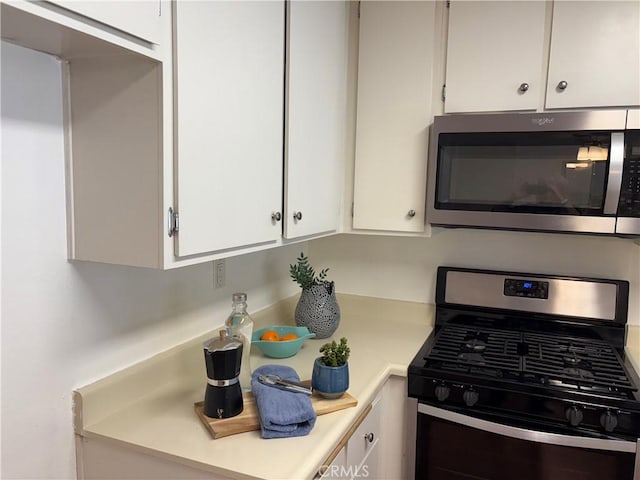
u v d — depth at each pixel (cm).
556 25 159
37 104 104
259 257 194
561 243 197
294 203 150
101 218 108
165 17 97
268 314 198
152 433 117
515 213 165
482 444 151
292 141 146
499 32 167
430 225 182
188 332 155
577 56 158
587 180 156
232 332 141
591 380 151
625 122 149
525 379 152
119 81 102
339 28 178
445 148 173
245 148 123
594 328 190
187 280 153
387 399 166
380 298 227
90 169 107
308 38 153
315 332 189
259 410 119
